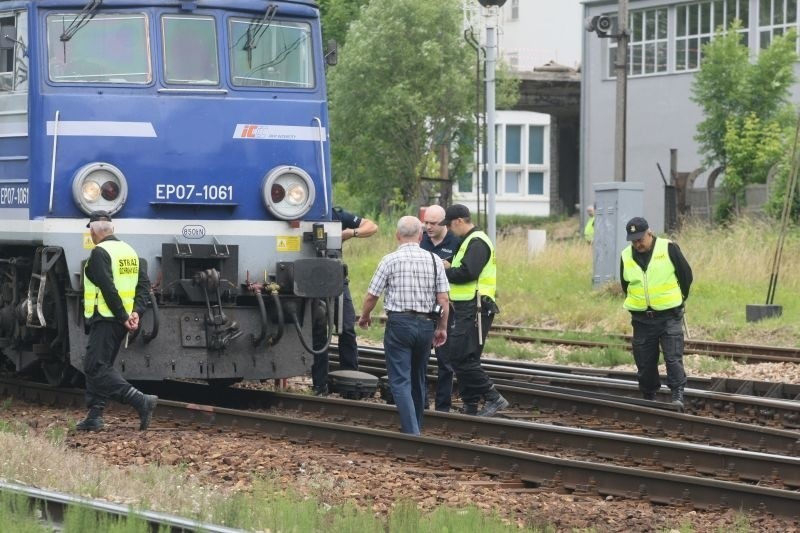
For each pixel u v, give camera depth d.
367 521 17.30
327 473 21.34
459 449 22.86
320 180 29.20
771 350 40.34
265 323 28.09
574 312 49.91
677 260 30.20
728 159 88.38
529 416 28.97
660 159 101.31
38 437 23.28
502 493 20.69
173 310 28.02
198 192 28.19
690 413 30.25
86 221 27.61
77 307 27.75
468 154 101.50
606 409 28.64
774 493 19.31
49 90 27.72
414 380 26.16
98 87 27.92
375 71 97.88
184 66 28.42
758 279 54.44
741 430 25.66
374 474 21.53
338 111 99.56
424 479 21.39
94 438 24.30
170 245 27.89
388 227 78.88
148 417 25.33
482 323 28.28
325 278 28.22
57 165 27.58
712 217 85.88
